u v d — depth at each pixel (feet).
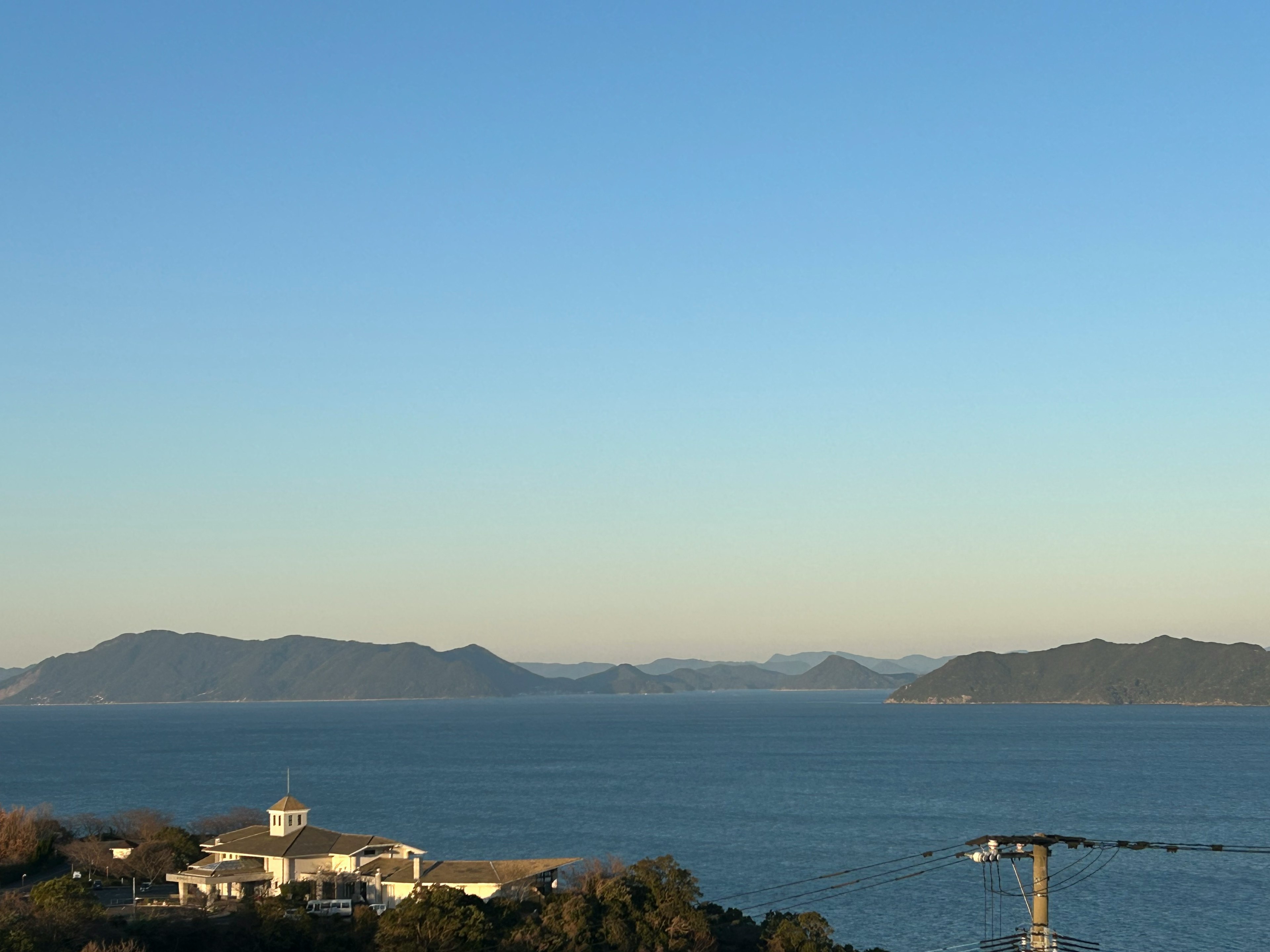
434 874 346.95
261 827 395.34
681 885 331.57
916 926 395.34
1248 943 374.22
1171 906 429.79
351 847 368.07
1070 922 403.34
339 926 308.19
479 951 287.69
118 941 289.74
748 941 313.94
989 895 445.78
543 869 351.05
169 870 391.86
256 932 302.45
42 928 285.02
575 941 294.05
